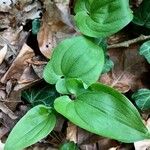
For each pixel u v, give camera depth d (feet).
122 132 0.84
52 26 1.08
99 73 0.92
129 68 1.08
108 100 0.88
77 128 1.00
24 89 1.05
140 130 0.83
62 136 1.02
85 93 0.91
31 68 1.05
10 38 1.11
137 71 1.08
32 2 1.15
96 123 0.86
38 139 0.89
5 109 1.04
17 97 1.04
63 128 1.03
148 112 1.03
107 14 0.94
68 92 0.93
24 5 1.15
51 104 1.04
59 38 1.08
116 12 0.93
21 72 1.05
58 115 1.00
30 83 1.04
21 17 1.14
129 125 0.85
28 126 0.90
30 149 1.01
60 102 0.90
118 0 0.93
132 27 1.11
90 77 0.92
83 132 1.00
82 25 0.96
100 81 1.06
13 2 1.15
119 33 1.11
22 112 1.05
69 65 0.93
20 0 1.15
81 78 0.92
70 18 1.08
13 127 0.97
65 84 0.93
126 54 1.08
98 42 1.00
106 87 0.89
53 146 1.02
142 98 1.02
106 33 0.93
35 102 1.04
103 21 0.95
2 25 1.13
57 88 0.93
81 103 0.90
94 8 0.97
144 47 1.01
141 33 1.11
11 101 1.04
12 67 1.04
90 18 0.97
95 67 0.92
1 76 1.05
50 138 1.03
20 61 1.05
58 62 0.94
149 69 1.08
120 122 0.85
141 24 1.09
